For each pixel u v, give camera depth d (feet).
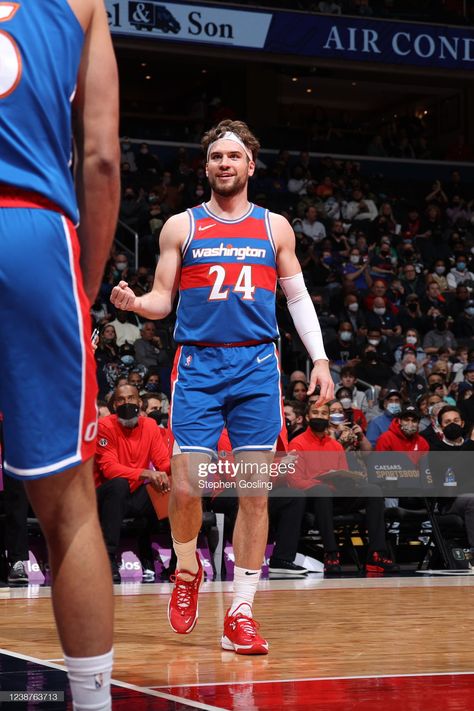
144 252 71.82
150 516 34.81
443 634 19.84
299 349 61.67
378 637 19.39
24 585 31.96
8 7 8.20
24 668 15.05
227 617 17.71
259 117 105.29
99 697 8.19
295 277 19.06
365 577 34.47
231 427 18.35
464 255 81.71
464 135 108.27
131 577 35.09
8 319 7.91
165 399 48.29
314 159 92.53
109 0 70.69
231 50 75.36
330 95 112.88
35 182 8.05
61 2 8.32
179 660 16.58
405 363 56.49
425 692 13.50
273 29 75.66
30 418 7.97
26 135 8.10
